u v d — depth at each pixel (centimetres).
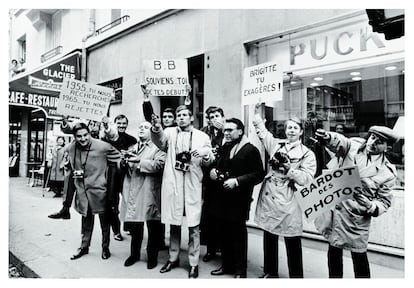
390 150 395
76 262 399
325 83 475
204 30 630
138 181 379
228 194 341
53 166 844
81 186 407
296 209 318
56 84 954
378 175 293
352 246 290
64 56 1069
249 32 551
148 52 770
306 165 317
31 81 914
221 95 590
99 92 450
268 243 339
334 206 298
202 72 672
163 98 762
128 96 830
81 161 402
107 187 414
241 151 343
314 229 459
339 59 459
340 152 309
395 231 390
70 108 432
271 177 331
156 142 356
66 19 1146
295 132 330
